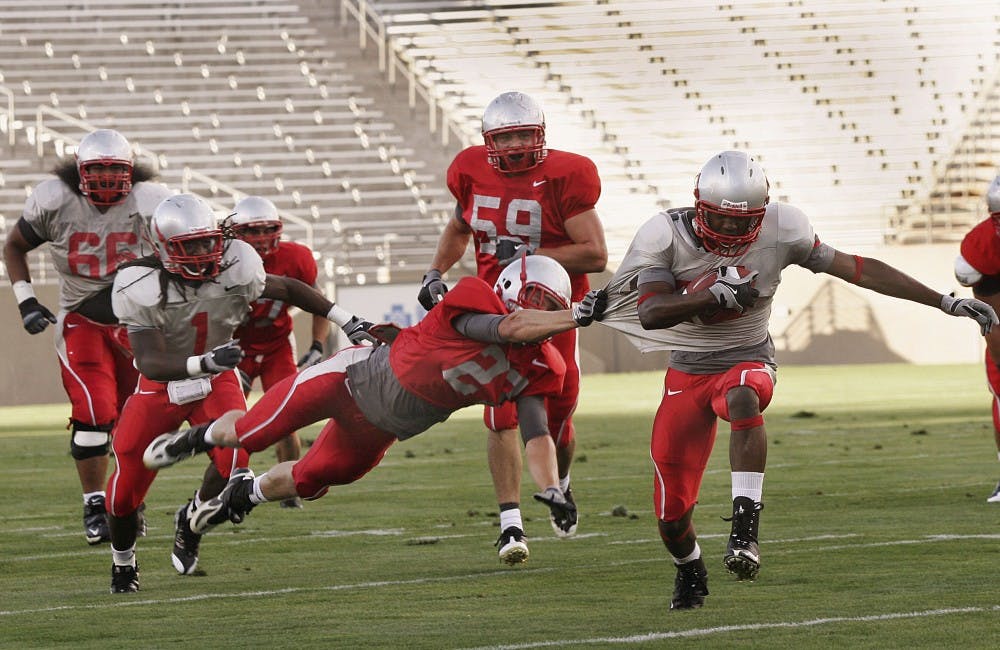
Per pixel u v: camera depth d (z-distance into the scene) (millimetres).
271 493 19062
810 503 28531
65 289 26578
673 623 16812
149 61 89875
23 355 69562
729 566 16734
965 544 22547
